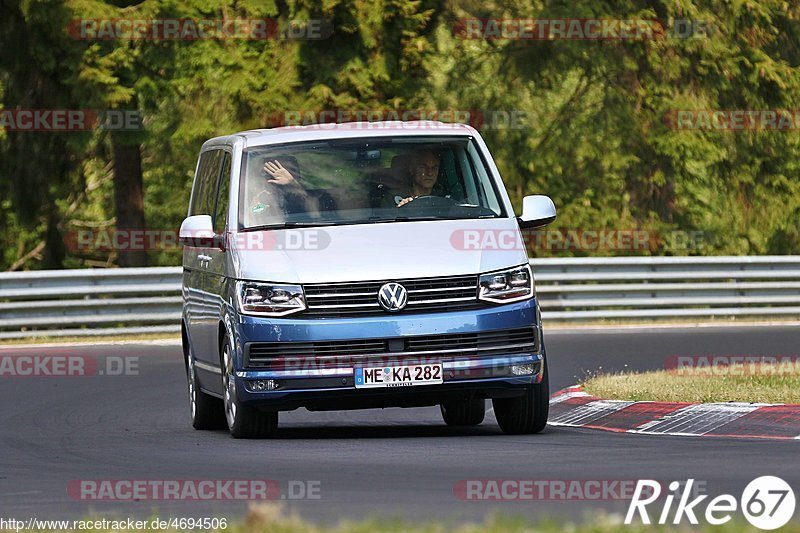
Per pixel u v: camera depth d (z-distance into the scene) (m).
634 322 94.50
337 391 38.06
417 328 38.03
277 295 38.41
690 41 126.12
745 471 30.50
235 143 42.97
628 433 39.84
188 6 110.12
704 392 44.62
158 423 47.09
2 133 112.25
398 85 114.50
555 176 136.75
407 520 25.02
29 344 79.69
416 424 46.16
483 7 126.00
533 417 39.59
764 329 85.56
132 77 110.50
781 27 134.38
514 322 38.59
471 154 42.16
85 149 110.31
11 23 109.00
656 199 135.75
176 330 87.81
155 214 170.50
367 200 40.75
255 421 39.59
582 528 22.59
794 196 137.25
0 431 45.28
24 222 120.75
